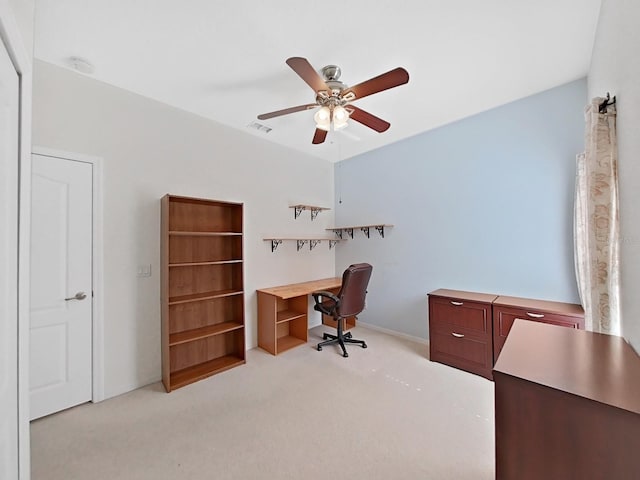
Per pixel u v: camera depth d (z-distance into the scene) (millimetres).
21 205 1001
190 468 1516
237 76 2148
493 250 2818
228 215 3041
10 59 917
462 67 2074
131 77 2145
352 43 1797
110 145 2227
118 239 2262
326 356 2990
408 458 1576
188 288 2713
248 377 2531
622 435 766
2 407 886
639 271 1111
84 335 2098
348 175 4250
